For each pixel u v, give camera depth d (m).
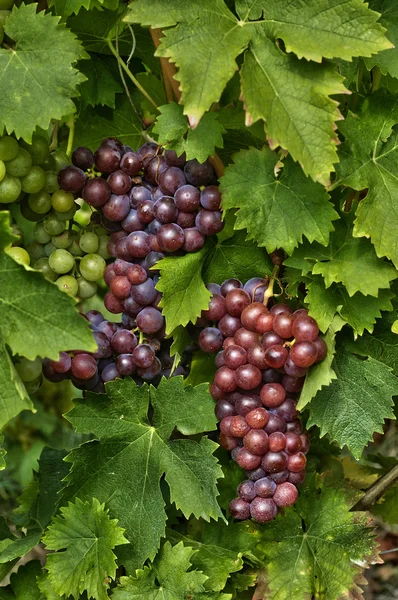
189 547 0.98
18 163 0.95
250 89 0.89
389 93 0.96
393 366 1.00
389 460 1.19
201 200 0.96
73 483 0.98
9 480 1.44
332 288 0.96
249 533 1.02
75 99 1.05
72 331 0.87
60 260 1.00
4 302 0.88
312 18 0.90
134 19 0.89
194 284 0.97
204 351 0.99
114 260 1.03
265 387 0.94
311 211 0.94
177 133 0.93
